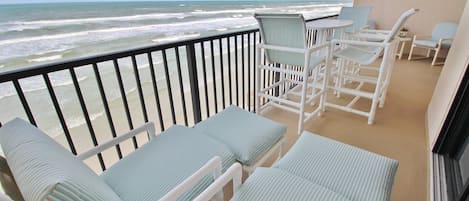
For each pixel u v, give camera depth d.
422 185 1.52
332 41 2.22
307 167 1.09
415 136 2.06
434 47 4.35
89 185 0.58
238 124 1.46
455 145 1.53
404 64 4.43
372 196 0.92
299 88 3.16
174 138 1.26
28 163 0.56
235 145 1.27
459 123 1.49
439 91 2.10
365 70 3.96
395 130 2.17
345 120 2.38
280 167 1.10
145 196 0.93
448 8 4.57
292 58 2.04
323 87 2.38
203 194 0.80
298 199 0.88
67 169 0.56
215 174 0.96
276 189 0.92
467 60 1.45
